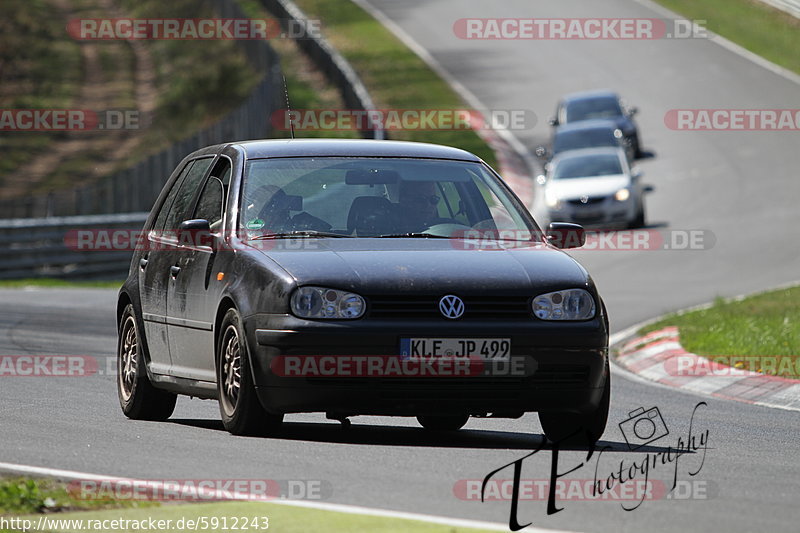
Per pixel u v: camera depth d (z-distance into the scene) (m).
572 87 178.62
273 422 28.53
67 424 31.20
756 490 23.78
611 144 127.38
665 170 135.75
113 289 90.88
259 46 191.25
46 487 22.52
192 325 30.98
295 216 30.39
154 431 30.02
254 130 135.75
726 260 87.81
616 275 84.06
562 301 28.30
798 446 30.66
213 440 28.22
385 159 32.22
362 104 142.12
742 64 186.75
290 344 27.34
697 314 61.47
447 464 25.50
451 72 189.50
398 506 21.47
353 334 27.25
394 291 27.64
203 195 33.12
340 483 23.27
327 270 27.92
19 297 82.25
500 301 27.94
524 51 199.62
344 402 27.50
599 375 28.52
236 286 28.89
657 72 184.12
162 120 183.25
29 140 174.12
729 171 132.38
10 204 119.44
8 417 32.28
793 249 90.69
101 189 113.44
